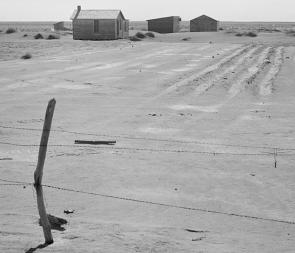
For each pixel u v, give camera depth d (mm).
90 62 47594
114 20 78625
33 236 7996
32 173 14258
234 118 22922
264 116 23453
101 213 11055
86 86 32656
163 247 7730
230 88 32438
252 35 93000
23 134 19234
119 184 13359
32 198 12000
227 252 7926
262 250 8375
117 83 34000
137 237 8273
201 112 24422
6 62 46938
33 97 28234
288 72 39938
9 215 10039
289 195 12617
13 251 7020
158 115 23453
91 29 79438
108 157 16047
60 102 26672
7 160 15602
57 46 66562
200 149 17172
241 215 10648
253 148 17391
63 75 37844
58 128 20281
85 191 12719
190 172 14547
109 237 8125
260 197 12453
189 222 10547
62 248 7277
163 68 42938
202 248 8047
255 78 36719
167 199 12195
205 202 12000
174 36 93688
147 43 75625
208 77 37156
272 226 10336
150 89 31734
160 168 14898
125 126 20859
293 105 26422
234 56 53875
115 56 53844
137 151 16812
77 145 17516
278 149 17250
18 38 85062
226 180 13836
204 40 86500
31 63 46188
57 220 9297
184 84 33750
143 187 13148
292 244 8969
